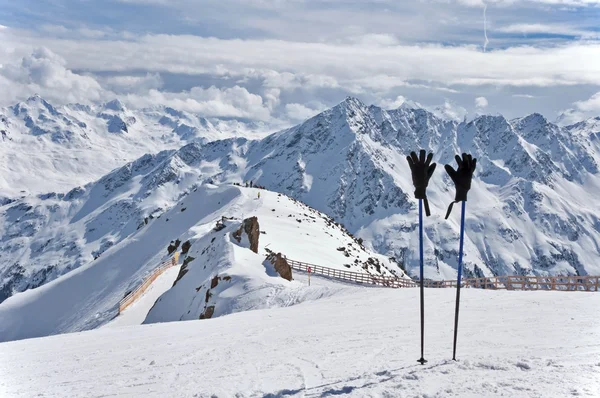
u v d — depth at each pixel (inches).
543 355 410.9
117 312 2169.0
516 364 375.6
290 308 1251.8
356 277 2244.1
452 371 376.8
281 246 2805.1
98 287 3351.4
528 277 1314.0
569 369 348.2
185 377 466.0
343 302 1240.2
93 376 515.5
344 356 504.7
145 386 440.8
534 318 672.4
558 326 583.8
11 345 907.4
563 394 294.4
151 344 751.7
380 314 898.7
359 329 712.4
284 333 749.9
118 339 864.3
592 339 480.1
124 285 3061.0
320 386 381.1
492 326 628.4
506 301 932.6
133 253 3789.4
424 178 437.1
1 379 543.8
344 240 3659.0
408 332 638.5
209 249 2269.9
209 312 1660.9
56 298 3329.2
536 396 295.0
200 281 1998.0
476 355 441.1
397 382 360.8
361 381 378.6
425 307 936.3
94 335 983.6
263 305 1567.4
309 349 573.0
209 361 549.3
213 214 4028.1
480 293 1122.0
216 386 413.7
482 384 327.0
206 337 784.9
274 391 378.6
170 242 3533.5
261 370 470.3
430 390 327.9
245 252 2128.4
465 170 435.2
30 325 3107.8
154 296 2313.0
